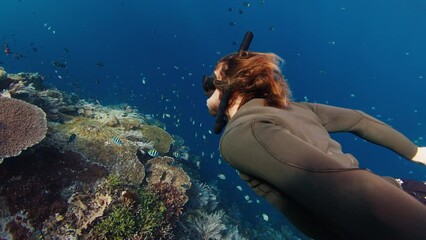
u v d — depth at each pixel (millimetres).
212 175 13500
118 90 31812
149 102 28219
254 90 1387
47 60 38938
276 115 1182
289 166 883
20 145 5684
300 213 995
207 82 1619
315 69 64938
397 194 779
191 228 7164
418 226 718
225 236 8125
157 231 5789
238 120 1149
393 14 64562
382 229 732
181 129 22312
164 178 7594
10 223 5141
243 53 1557
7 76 8875
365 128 1678
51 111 8383
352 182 805
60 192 5785
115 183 5844
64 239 5195
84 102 12148
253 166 966
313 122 1394
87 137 7496
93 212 5512
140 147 8195
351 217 769
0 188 5387
